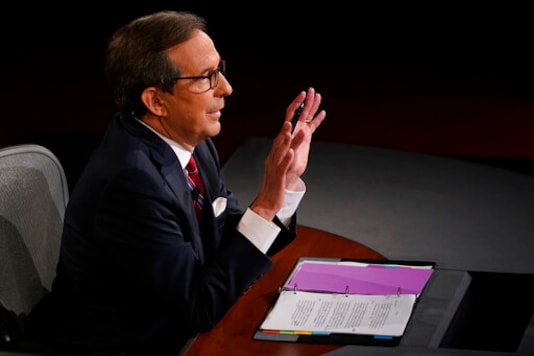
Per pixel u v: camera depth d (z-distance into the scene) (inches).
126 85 258.5
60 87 872.3
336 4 997.2
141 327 264.1
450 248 372.5
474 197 434.0
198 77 256.1
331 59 981.8
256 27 1031.6
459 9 945.5
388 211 415.5
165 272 253.1
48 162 297.1
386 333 250.8
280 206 269.3
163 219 254.4
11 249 272.5
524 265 356.2
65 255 269.4
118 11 1053.8
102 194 253.6
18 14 1031.0
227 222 311.3
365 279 281.4
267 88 882.8
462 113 815.1
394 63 966.4
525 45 898.1
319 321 258.1
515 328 282.0
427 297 274.5
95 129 756.6
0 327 260.4
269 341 250.4
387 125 780.6
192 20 258.7
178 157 273.9
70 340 266.1
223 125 771.4
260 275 266.8
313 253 307.4
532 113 812.6
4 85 878.4
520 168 677.3
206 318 257.0
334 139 743.7
